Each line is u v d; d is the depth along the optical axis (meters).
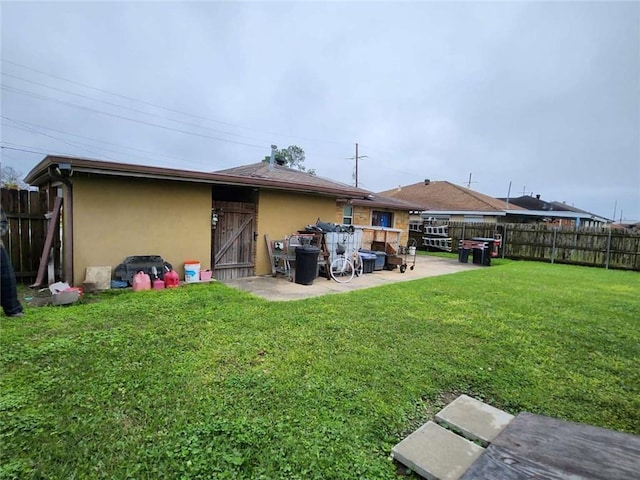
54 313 4.32
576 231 13.16
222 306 4.93
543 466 1.61
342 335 3.94
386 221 14.62
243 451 1.94
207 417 2.25
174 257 6.67
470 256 14.93
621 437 1.86
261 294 6.07
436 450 2.04
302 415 2.32
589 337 4.20
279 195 8.26
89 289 5.52
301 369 3.01
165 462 1.84
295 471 1.82
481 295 6.50
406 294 6.36
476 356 3.51
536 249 14.28
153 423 2.17
